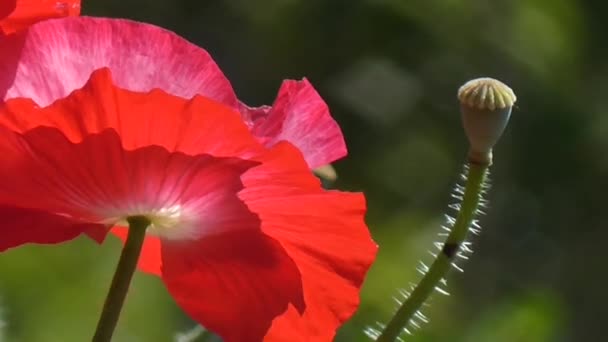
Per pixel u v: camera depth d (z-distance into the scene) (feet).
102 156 1.72
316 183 1.73
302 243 1.79
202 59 1.76
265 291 1.79
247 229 1.78
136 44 1.75
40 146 1.71
